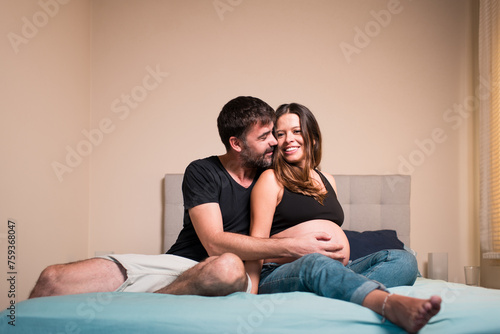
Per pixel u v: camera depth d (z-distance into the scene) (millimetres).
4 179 2375
